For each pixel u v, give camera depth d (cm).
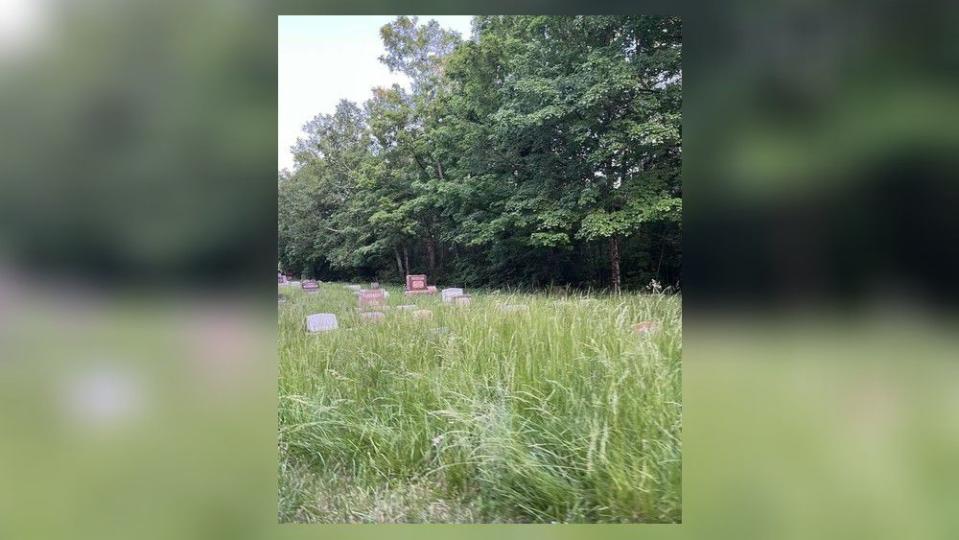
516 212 2006
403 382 988
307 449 926
